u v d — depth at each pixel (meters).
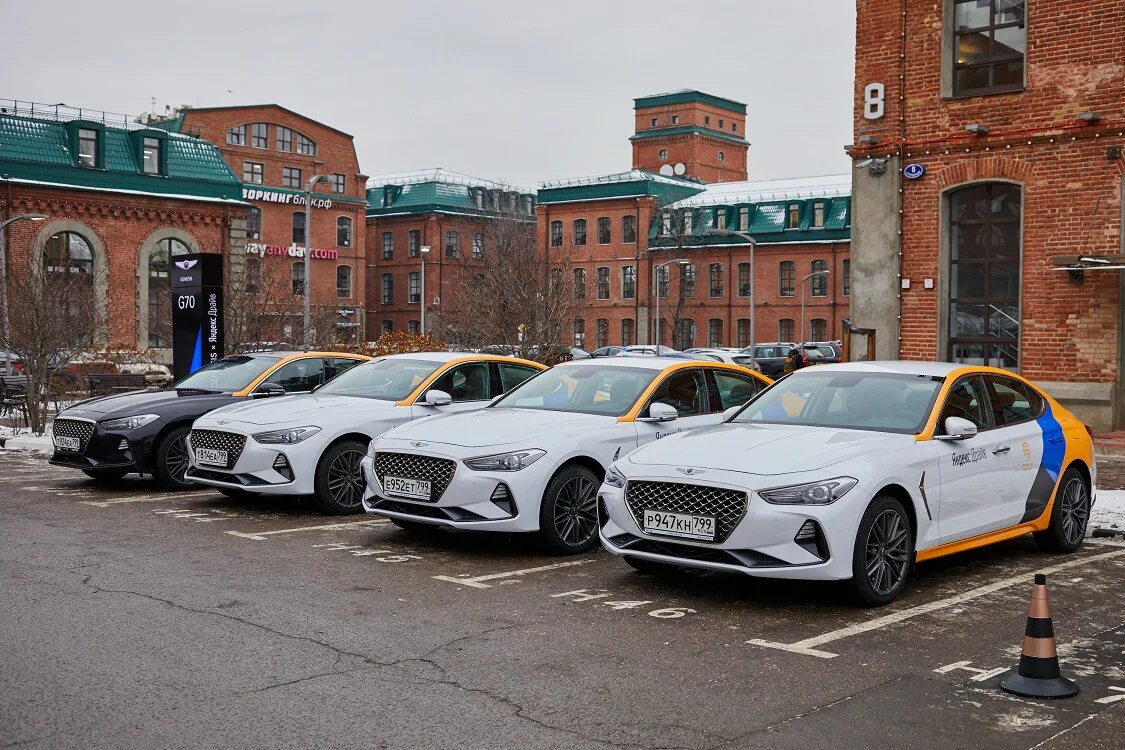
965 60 17.09
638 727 4.73
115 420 11.95
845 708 5.00
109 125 46.31
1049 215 16.30
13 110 48.59
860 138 17.88
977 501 7.89
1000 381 8.66
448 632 6.27
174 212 46.50
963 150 17.03
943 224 17.33
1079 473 9.13
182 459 12.21
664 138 90.75
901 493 7.28
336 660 5.66
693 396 9.85
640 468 7.28
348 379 11.98
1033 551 9.08
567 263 61.25
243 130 66.06
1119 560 8.70
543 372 10.45
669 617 6.70
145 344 45.81
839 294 65.12
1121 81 15.63
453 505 8.34
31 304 20.73
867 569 6.90
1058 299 16.27
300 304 42.22
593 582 7.70
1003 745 4.55
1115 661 5.81
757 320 67.56
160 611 6.64
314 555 8.57
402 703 4.99
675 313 69.38
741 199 69.25
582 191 73.12
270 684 5.23
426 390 11.20
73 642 5.91
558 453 8.58
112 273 45.00
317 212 68.75
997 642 6.19
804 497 6.68
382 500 8.85
